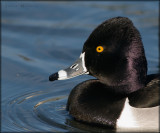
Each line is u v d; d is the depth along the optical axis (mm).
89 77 11641
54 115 9352
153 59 12703
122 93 8703
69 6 16141
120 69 8531
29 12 15578
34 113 9562
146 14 15641
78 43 13703
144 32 14617
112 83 8695
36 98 10469
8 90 11133
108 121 8492
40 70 12133
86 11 15750
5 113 9758
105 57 8539
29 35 14195
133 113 8367
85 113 8688
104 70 8648
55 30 14508
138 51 8406
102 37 8461
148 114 8281
